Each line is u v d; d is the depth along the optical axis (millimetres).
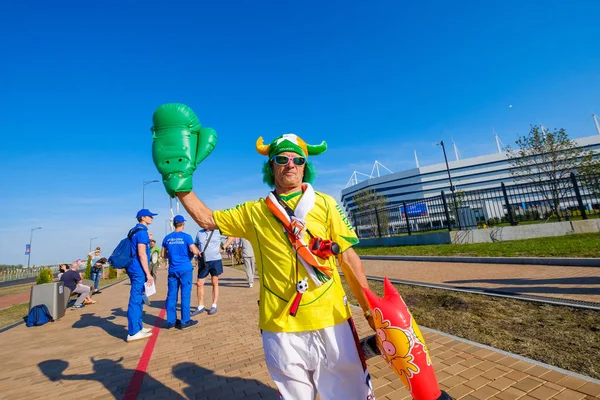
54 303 7086
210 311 6020
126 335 5164
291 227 1418
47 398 2922
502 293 4617
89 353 4289
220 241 6398
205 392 2711
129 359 3857
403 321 1272
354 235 1531
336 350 1362
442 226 15023
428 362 1249
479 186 95438
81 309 8633
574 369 2420
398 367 1257
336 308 1406
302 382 1396
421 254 10336
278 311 1410
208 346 4055
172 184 1502
